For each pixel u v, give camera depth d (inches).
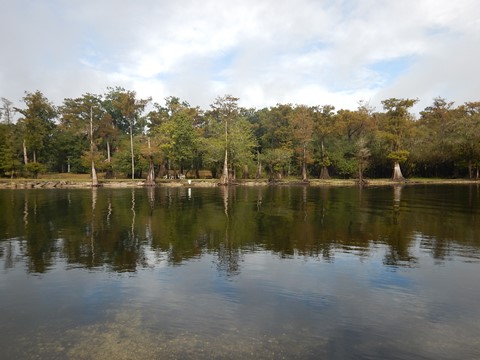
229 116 2802.7
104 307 329.4
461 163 3016.7
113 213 972.6
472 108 3656.5
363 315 313.7
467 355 250.8
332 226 751.1
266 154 3248.0
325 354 249.9
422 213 948.0
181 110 3275.1
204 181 2748.5
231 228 730.2
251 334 278.1
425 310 324.8
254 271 435.8
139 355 246.4
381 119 3430.1
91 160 2539.4
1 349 256.4
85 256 506.9
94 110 3570.4
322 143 3339.1
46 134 3326.8
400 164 3344.0
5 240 613.0
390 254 516.4
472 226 745.0
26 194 1737.2
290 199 1416.1
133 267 453.4
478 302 343.0
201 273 428.1
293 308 327.9
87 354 248.1
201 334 277.7
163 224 781.9
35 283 394.6
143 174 3609.7
